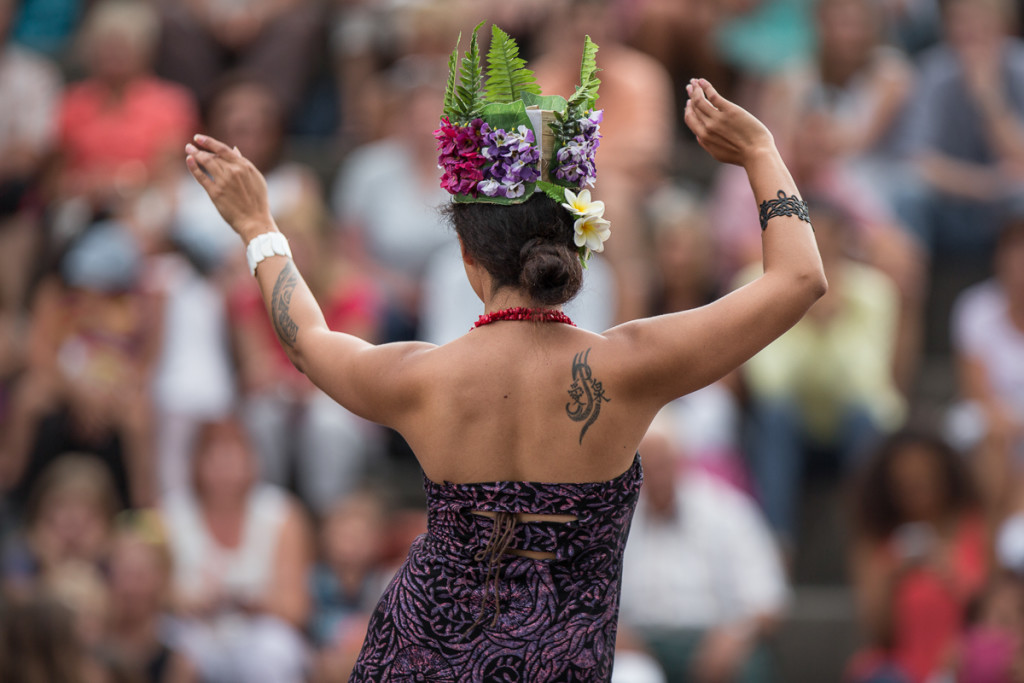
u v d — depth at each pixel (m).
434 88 26.00
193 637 19.52
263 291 9.14
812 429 23.61
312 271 23.14
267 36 30.27
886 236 25.38
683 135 29.64
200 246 25.20
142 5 30.56
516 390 7.93
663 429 21.20
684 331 7.88
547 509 7.83
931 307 27.36
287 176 25.84
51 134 28.66
